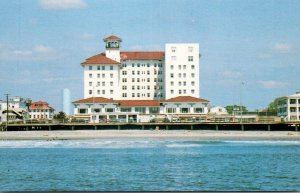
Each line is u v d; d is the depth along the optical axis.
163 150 85.69
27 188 46.31
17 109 169.12
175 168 60.22
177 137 118.12
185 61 181.25
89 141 110.19
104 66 182.25
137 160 69.44
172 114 167.12
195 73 180.88
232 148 90.19
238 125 136.62
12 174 55.62
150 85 193.50
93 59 183.62
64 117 164.88
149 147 92.38
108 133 123.88
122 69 193.25
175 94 180.75
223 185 47.78
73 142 107.00
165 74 182.75
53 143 103.88
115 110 167.50
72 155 76.75
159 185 47.66
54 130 139.25
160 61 193.38
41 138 116.56
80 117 165.25
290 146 95.06
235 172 56.81
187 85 180.88
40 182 49.72
